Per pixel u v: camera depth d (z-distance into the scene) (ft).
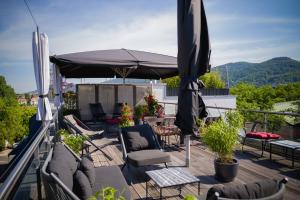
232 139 11.98
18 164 5.04
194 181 9.01
